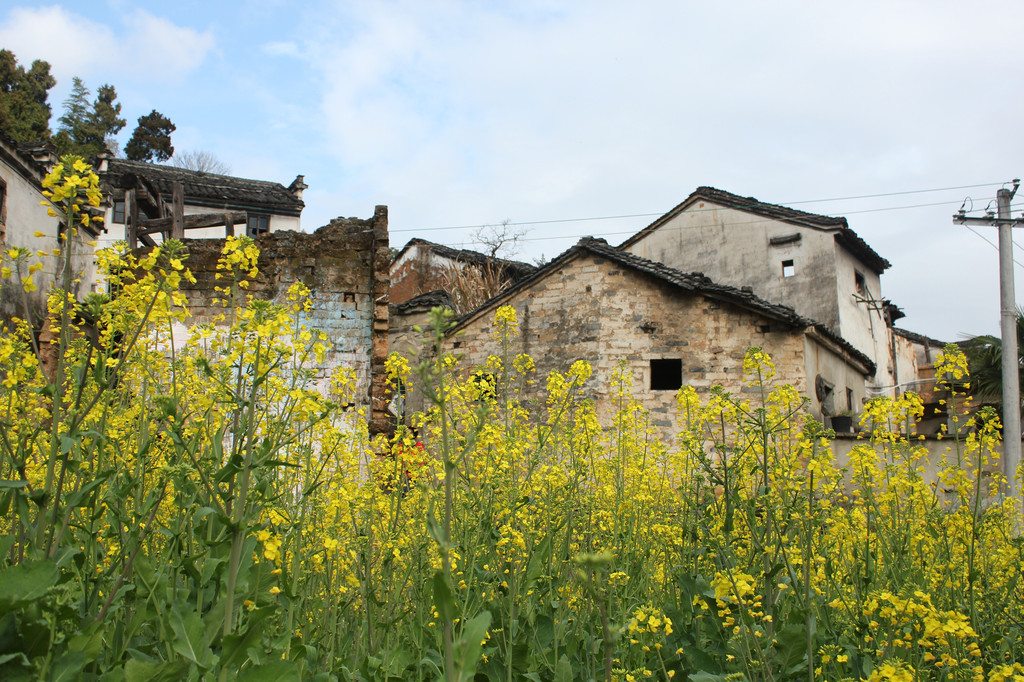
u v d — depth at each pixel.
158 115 52.22
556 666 3.87
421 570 4.69
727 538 4.40
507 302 18.50
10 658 2.73
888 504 5.45
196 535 3.74
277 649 3.55
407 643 4.59
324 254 12.69
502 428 5.66
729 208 26.31
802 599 3.94
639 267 17.14
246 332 3.68
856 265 26.19
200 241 12.61
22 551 3.20
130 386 5.30
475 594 4.38
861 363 20.58
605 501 6.16
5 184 16.67
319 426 4.88
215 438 3.40
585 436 6.27
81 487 3.36
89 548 3.76
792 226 25.05
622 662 4.12
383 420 12.14
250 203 29.03
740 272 25.70
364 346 12.42
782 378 16.27
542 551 4.50
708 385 16.58
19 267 3.81
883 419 5.41
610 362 17.16
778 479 4.68
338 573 4.58
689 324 17.00
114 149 51.56
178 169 31.31
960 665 3.74
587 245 17.67
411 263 30.53
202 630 3.15
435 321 2.98
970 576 4.53
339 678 3.91
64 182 3.66
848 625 4.52
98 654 3.17
